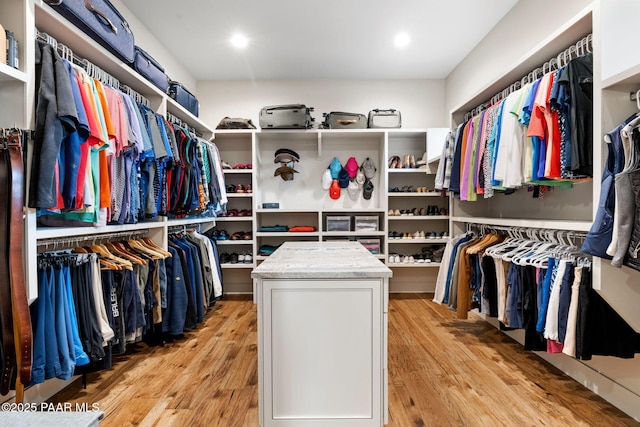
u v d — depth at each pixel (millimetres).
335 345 1482
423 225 4578
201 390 1980
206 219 3682
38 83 1605
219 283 3523
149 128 2338
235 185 4398
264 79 4520
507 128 2283
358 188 4488
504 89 2789
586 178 1915
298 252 2201
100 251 2119
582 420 1684
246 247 4590
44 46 1575
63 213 1782
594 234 1554
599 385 1901
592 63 1782
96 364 1921
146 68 2574
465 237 3117
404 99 4543
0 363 1376
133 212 2162
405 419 1696
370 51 3770
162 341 2684
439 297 3215
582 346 1660
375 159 4598
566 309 1767
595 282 1637
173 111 3191
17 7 1517
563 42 2039
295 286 1476
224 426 1647
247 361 2377
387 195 4172
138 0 2844
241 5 2924
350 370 1486
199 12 3027
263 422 1477
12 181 1330
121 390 1979
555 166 1931
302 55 3855
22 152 1446
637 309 1629
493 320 3090
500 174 2305
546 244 2250
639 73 1466
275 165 4586
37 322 1561
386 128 4141
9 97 1508
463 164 2977
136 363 2344
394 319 3320
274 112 4031
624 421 1675
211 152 3457
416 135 4383
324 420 1484
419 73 4375
